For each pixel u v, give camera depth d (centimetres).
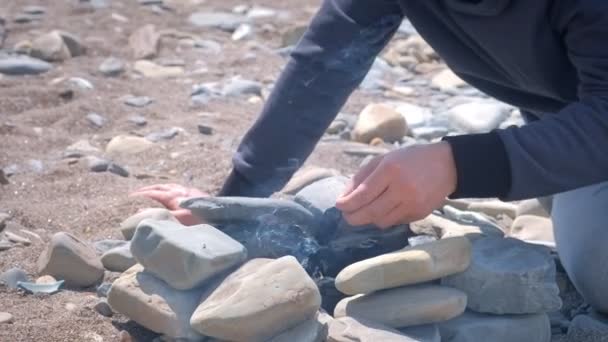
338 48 251
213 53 461
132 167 329
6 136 346
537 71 214
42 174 315
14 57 429
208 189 311
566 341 222
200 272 199
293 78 255
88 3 524
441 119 386
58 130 358
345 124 376
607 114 190
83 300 228
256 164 258
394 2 245
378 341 192
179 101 397
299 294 190
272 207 222
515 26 204
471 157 192
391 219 199
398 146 359
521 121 378
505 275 208
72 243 238
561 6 198
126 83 413
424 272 200
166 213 251
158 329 202
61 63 432
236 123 373
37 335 210
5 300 227
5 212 281
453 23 216
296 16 526
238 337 190
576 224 231
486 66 227
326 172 298
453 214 280
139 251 206
